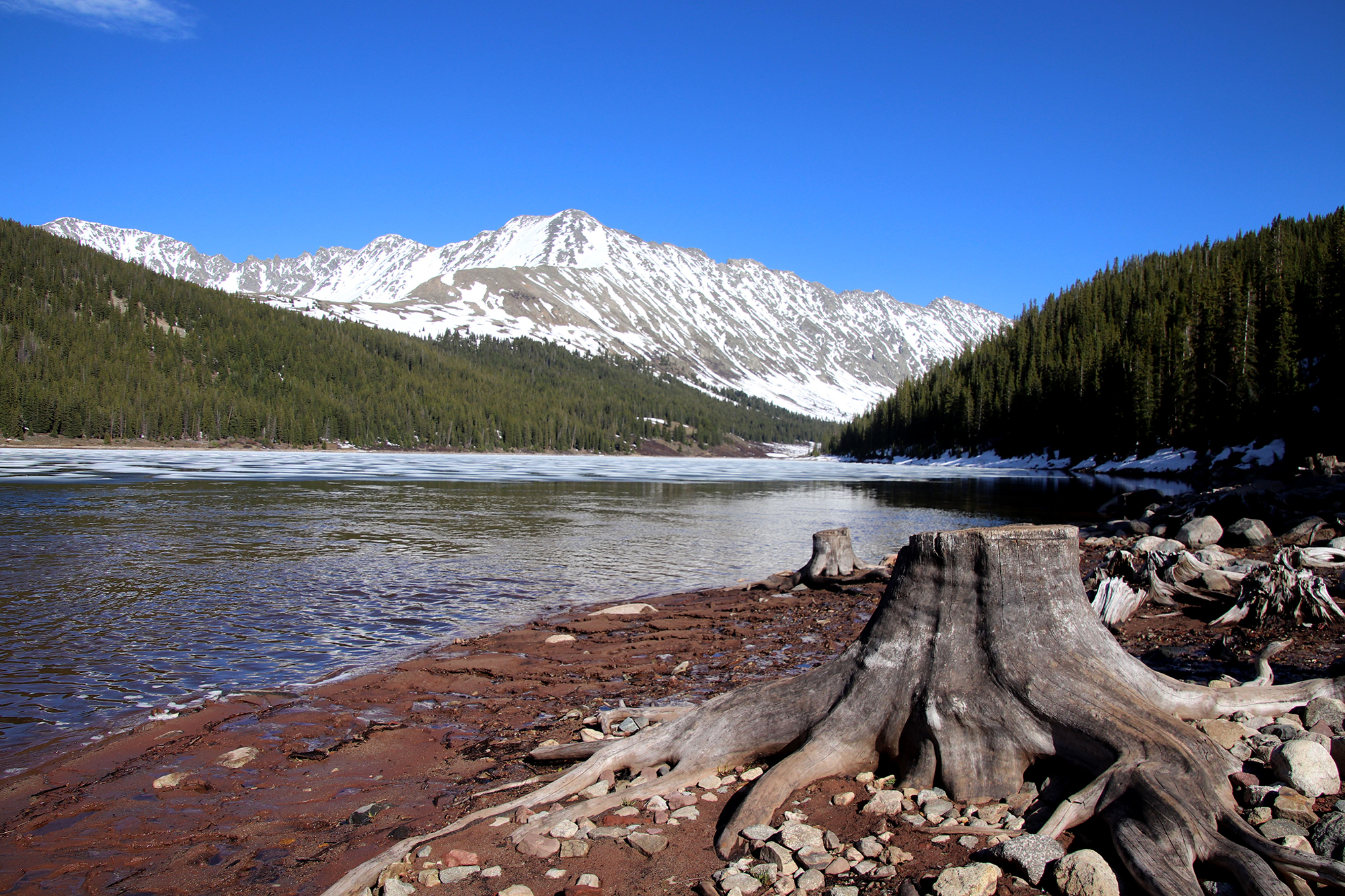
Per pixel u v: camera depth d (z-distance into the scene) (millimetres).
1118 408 85438
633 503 36906
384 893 3693
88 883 4117
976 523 29078
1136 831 3490
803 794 4555
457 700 7551
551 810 4652
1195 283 103125
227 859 4363
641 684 7969
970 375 128625
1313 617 8688
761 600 13055
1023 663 4664
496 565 16859
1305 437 57906
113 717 7090
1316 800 3916
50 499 30703
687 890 3652
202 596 12852
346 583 14273
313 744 6332
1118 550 11289
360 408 148750
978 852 3695
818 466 121750
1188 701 5027
